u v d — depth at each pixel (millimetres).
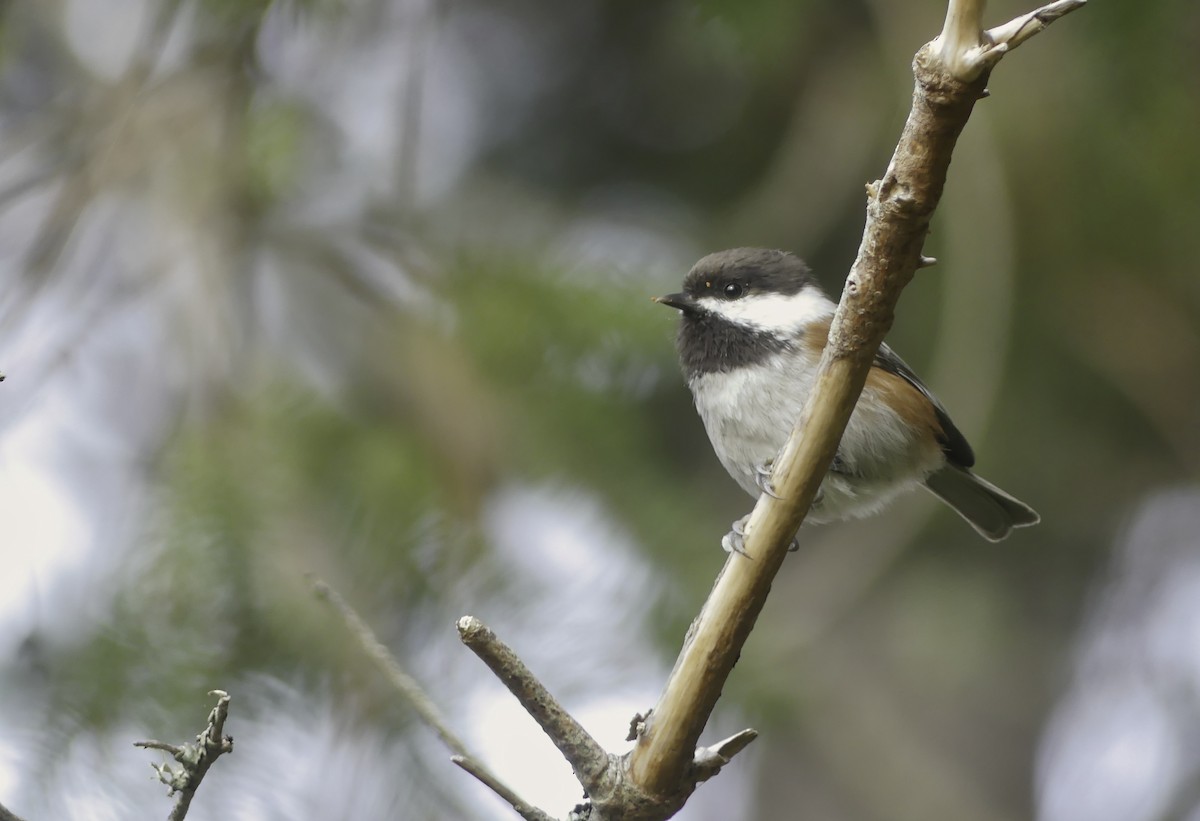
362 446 6371
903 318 9547
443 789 5625
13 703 5422
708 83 10227
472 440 6512
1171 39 7809
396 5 7781
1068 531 11023
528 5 10461
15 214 7418
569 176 10383
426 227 7680
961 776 10766
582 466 6844
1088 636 11516
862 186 9164
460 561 6188
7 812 3566
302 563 5902
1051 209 8367
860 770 10531
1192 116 8055
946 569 11414
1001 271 7695
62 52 8227
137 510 6020
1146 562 11312
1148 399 9367
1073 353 9461
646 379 7387
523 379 7051
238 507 5934
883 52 8750
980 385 7578
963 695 10961
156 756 5332
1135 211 8398
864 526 9281
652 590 6461
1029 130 8148
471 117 10383
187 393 6414
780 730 6641
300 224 7297
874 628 11180
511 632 6078
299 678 5719
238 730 5492
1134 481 10672
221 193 6906
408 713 5730
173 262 6699
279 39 7211
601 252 7707
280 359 6695
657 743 4348
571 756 4352
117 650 5531
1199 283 8898
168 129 6930
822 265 10586
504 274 7359
